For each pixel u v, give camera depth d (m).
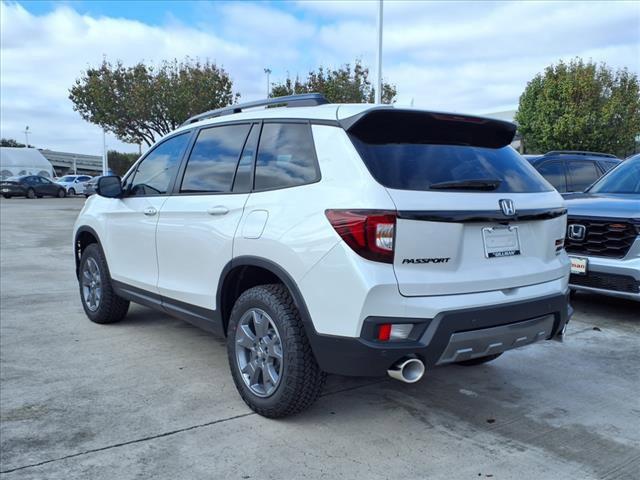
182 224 4.11
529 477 2.87
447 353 3.00
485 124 3.50
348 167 3.07
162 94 24.42
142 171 4.91
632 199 5.74
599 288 5.51
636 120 25.97
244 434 3.30
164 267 4.39
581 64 25.73
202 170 4.14
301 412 3.44
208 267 3.85
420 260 2.93
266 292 3.38
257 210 3.48
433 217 2.93
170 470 2.91
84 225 5.57
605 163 9.96
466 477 2.86
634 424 3.49
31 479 2.81
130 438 3.24
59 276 8.25
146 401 3.75
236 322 3.61
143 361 4.52
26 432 3.30
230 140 3.97
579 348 4.95
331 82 23.44
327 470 2.92
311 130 3.36
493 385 4.12
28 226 16.16
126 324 5.60
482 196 3.17
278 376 3.35
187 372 4.29
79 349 4.82
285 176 3.42
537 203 3.43
